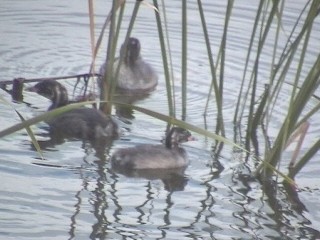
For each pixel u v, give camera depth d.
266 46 21.39
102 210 12.98
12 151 14.87
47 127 16.22
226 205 13.52
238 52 21.05
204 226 12.74
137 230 12.45
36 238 11.95
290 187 14.31
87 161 14.80
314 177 14.77
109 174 14.34
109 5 23.73
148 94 18.92
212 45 21.50
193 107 18.02
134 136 16.16
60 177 14.02
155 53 21.03
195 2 24.14
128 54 19.42
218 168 14.99
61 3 23.73
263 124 17.12
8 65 19.48
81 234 12.17
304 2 23.98
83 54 20.66
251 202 13.70
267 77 19.67
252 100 16.47
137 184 14.09
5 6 23.31
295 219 13.20
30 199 13.10
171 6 23.81
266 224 12.95
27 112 16.88
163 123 16.94
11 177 13.84
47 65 19.73
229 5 15.48
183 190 13.99
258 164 15.26
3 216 12.51
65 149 15.24
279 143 14.48
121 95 18.83
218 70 20.02
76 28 22.17
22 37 21.30
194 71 20.03
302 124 14.71
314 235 12.68
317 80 14.23
